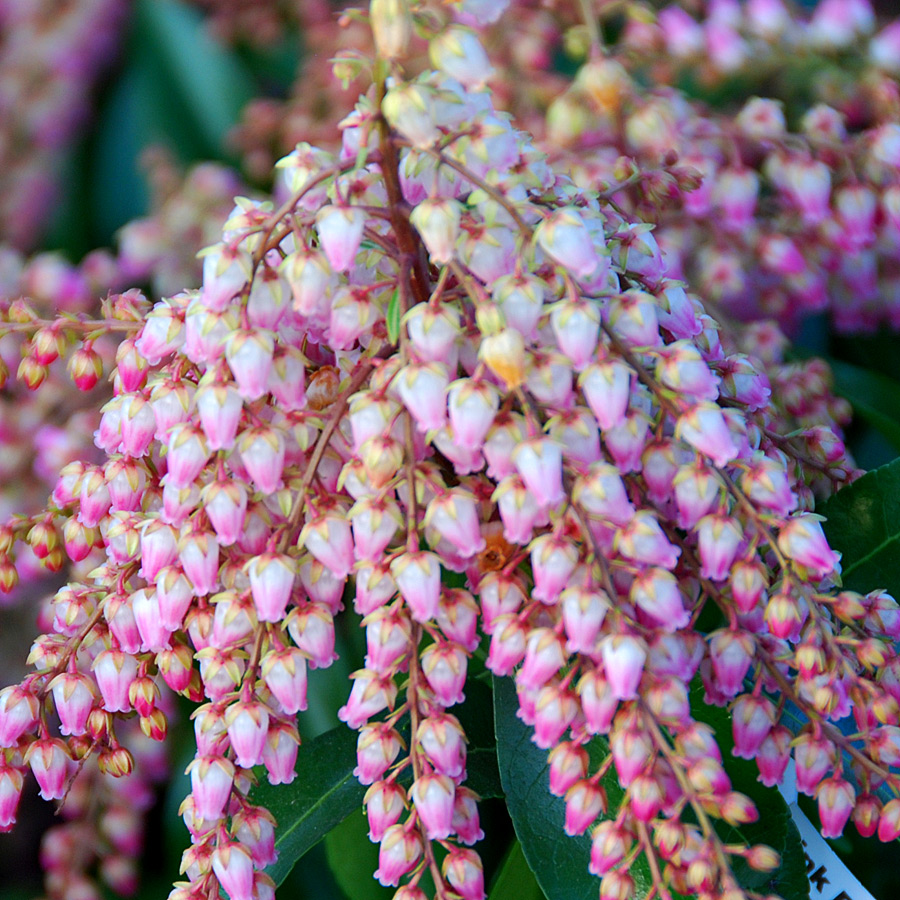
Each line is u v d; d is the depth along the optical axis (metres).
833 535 0.50
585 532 0.44
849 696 0.46
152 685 0.47
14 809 0.47
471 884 0.45
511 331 0.44
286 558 0.45
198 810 0.45
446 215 0.44
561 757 0.44
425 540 0.47
